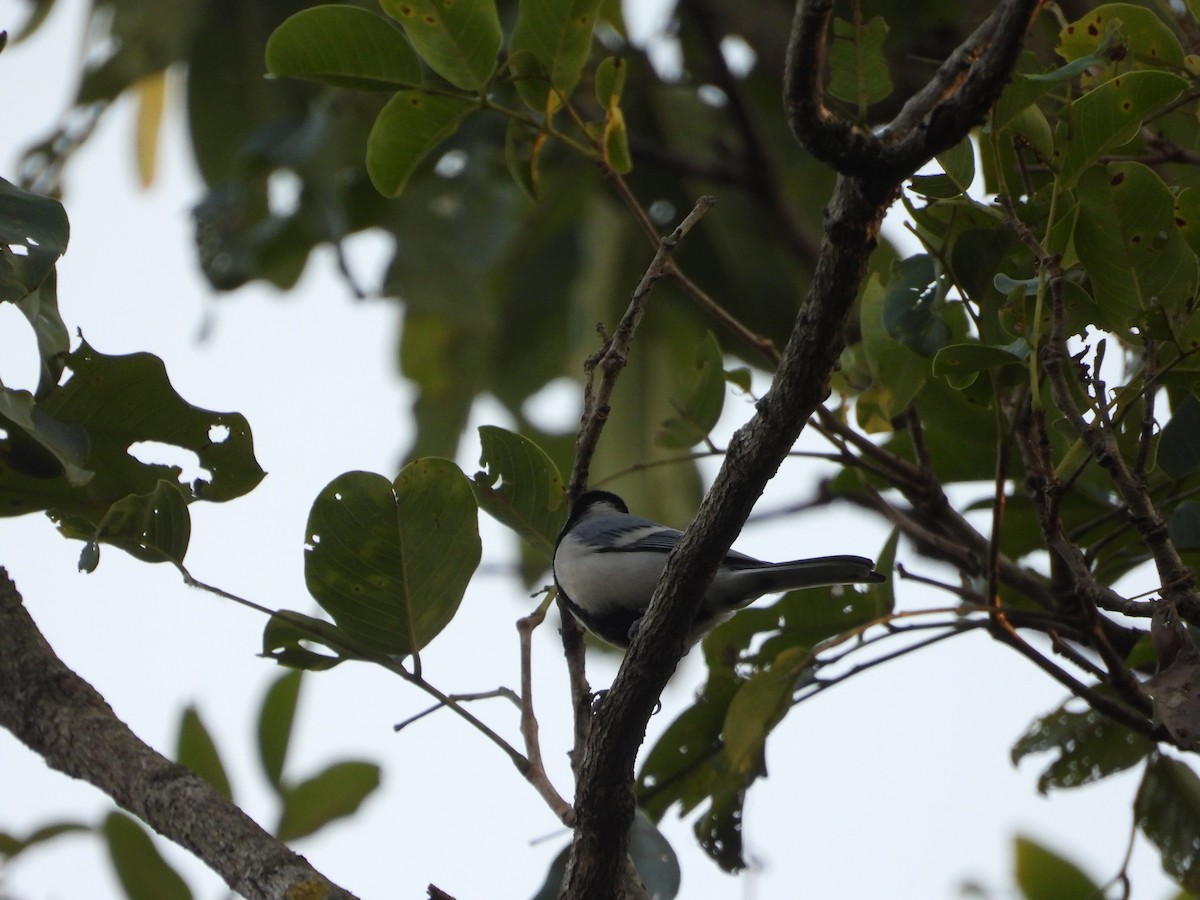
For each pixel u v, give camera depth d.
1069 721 8.78
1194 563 8.39
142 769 5.88
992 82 5.12
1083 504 8.59
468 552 6.66
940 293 7.80
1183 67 7.26
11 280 6.04
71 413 6.84
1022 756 8.87
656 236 7.96
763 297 14.76
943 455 9.47
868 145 5.26
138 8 14.52
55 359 6.61
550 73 7.58
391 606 6.70
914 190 6.92
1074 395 7.37
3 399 6.21
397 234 14.12
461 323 14.13
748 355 14.76
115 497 7.15
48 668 6.18
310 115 13.43
